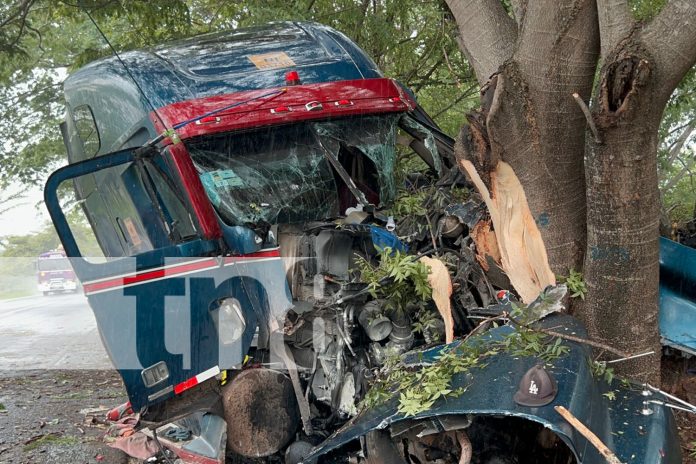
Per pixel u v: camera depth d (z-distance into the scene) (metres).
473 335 3.46
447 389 3.03
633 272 3.31
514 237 3.65
